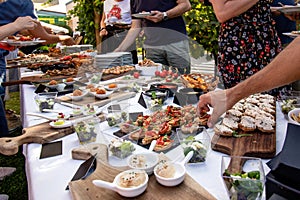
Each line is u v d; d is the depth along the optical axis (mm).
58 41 3002
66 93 1780
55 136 1133
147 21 1906
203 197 726
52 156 1007
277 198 644
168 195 737
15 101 4203
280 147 987
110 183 754
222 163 793
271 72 832
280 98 1499
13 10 1993
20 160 2457
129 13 2084
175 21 1968
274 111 1269
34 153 1039
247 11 1593
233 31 1662
